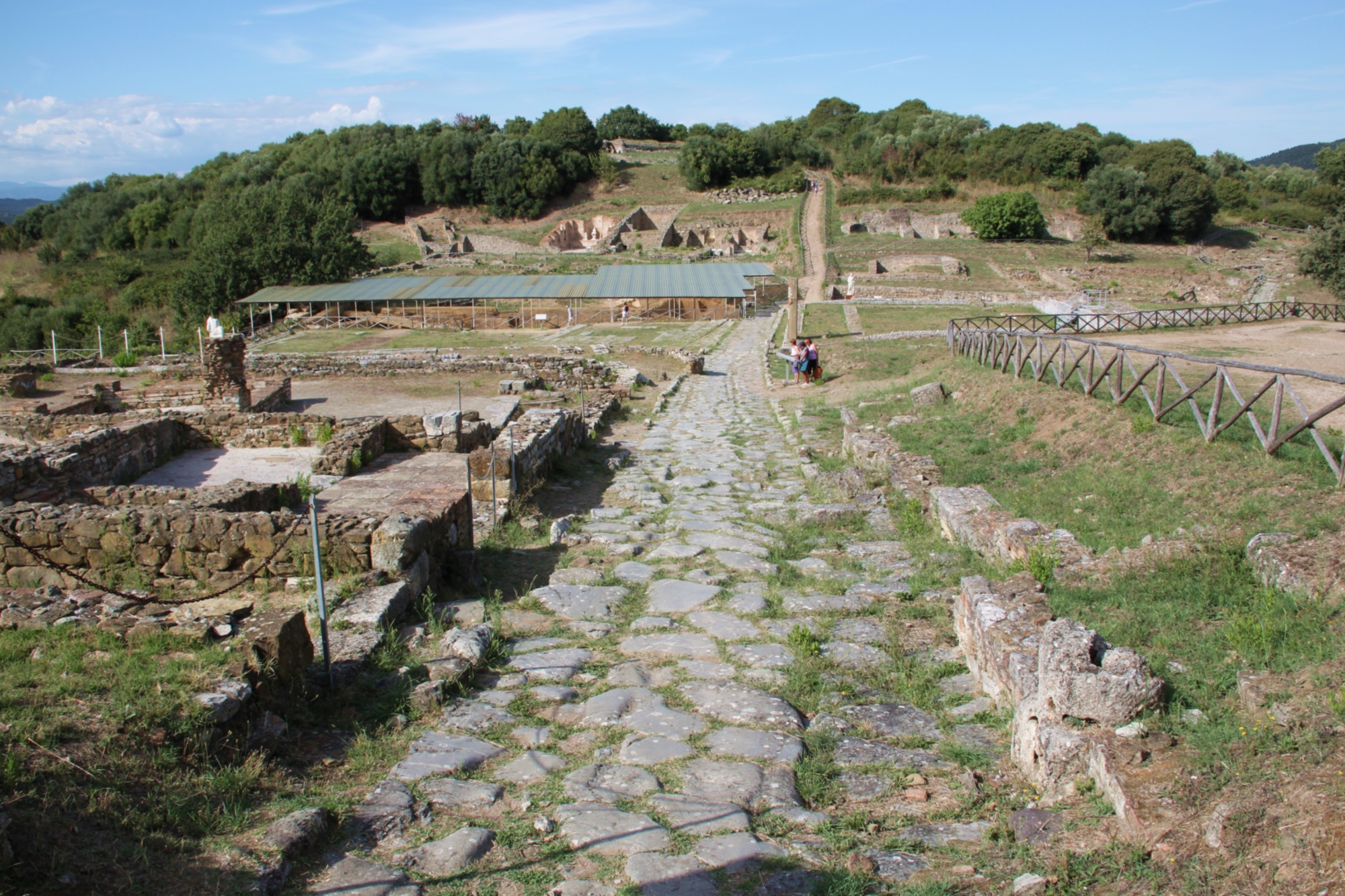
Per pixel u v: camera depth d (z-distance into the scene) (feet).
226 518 22.62
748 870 11.56
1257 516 23.34
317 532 17.15
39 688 13.99
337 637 19.27
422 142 311.88
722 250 238.68
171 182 322.14
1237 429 31.07
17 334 195.31
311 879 11.32
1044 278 190.90
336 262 174.81
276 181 295.28
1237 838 10.04
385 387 78.48
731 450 51.08
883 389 67.21
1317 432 25.58
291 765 14.29
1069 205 247.91
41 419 48.03
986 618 17.72
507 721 16.44
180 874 10.73
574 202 298.97
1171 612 18.48
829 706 17.22
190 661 15.24
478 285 163.02
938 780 14.25
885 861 11.80
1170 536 23.75
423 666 18.38
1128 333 88.02
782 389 81.35
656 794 13.80
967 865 11.48
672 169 324.60
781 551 28.84
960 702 17.22
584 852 12.09
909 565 26.81
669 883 11.26
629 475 43.47
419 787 13.87
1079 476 32.55
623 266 183.62
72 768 11.83
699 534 30.91
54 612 17.84
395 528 22.67
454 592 24.77
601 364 86.99
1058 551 22.52
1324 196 263.90
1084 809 12.19
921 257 209.15
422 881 11.37
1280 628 16.28
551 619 22.70
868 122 366.43
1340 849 9.05
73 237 302.25
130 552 22.71
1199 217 226.79
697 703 17.28
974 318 125.59
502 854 12.08
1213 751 12.03
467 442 45.83
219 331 82.69
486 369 86.12
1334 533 20.42
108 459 40.06
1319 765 10.80
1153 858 10.46
